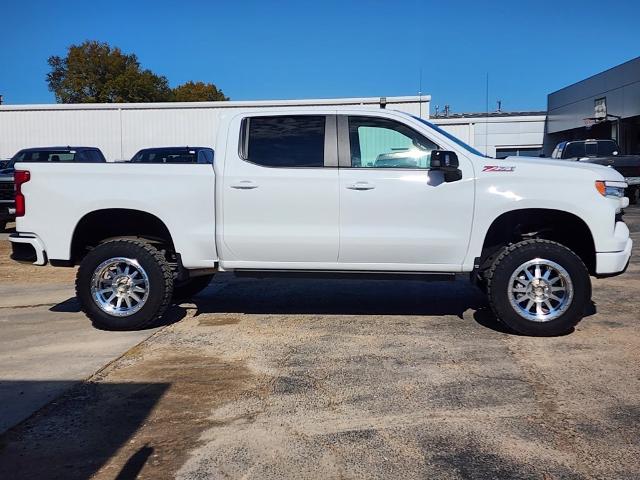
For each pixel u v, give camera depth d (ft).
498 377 15.12
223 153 19.12
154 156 44.86
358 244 18.62
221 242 19.03
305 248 18.84
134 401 13.96
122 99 177.99
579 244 19.27
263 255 19.07
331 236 18.66
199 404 13.76
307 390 14.52
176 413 13.29
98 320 19.58
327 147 18.86
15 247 19.86
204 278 24.58
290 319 21.20
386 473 10.66
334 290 26.23
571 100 111.14
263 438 12.05
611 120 94.99
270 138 19.08
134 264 19.34
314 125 19.07
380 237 18.53
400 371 15.69
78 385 14.98
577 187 17.97
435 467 10.84
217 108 86.02
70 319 21.76
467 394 14.10
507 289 18.17
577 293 17.89
